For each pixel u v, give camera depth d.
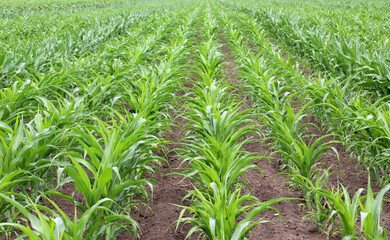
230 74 9.76
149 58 8.53
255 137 6.05
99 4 33.31
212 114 4.33
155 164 5.12
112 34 12.98
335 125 5.86
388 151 4.11
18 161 3.32
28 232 2.17
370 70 6.30
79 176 2.81
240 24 15.03
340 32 10.70
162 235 3.63
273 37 14.51
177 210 4.07
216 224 2.73
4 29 11.91
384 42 8.30
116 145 3.33
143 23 14.81
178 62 7.89
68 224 2.48
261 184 4.61
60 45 8.54
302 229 3.68
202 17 18.22
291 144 4.53
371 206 2.63
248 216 2.76
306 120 6.81
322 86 5.68
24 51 7.11
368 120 4.20
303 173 4.05
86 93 5.27
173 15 18.52
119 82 5.84
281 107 5.21
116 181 3.16
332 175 4.86
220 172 3.51
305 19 14.20
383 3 23.53
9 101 4.48
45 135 3.29
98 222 2.74
